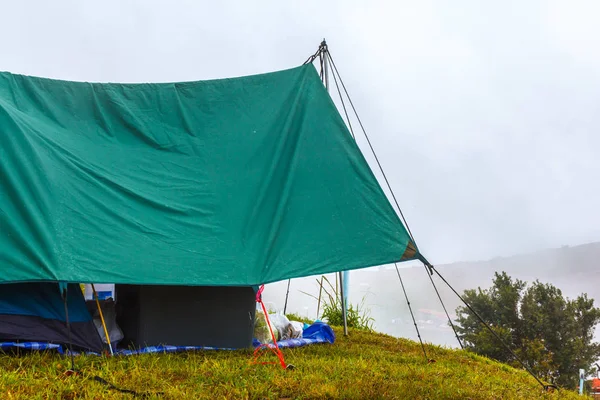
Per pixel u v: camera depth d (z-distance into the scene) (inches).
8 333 212.2
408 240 264.7
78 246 222.8
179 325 253.3
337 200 268.1
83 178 244.4
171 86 290.7
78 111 272.5
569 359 1219.9
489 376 253.6
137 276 224.1
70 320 225.9
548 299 1328.7
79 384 179.6
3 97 254.2
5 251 212.5
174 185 264.2
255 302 267.6
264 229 258.1
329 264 254.4
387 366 243.1
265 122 285.3
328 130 281.4
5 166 226.1
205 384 189.6
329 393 183.0
